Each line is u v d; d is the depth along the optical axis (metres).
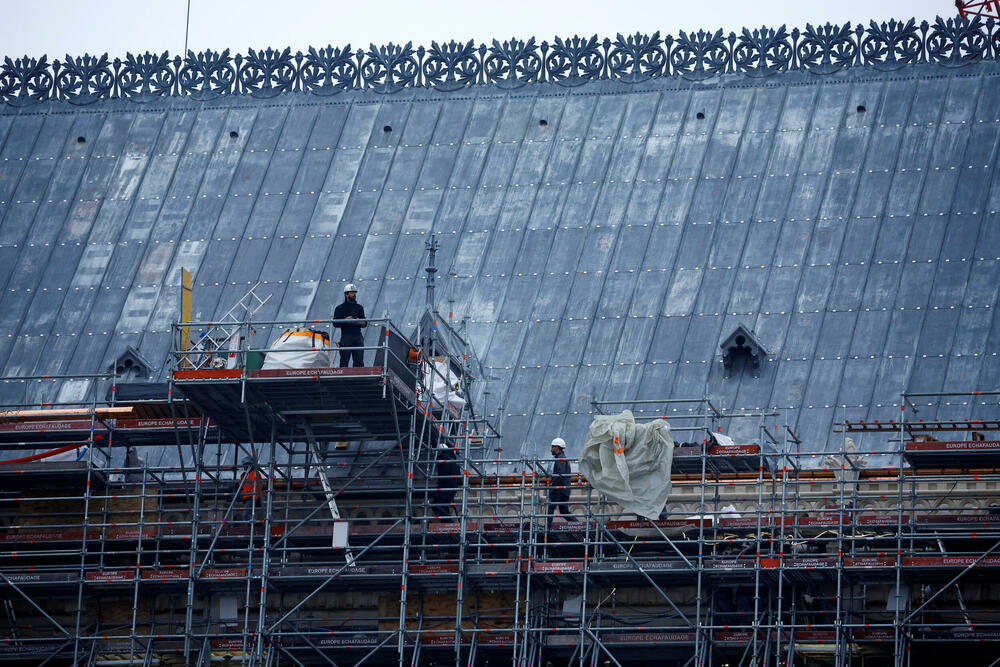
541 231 92.94
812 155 93.12
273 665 78.69
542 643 77.31
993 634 73.31
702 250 90.44
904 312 86.19
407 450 82.56
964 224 88.81
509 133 97.69
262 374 77.56
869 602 77.50
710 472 79.94
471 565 78.31
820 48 97.44
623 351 87.38
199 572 79.50
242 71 102.94
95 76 104.19
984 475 77.75
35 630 83.19
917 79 95.38
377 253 93.69
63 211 98.50
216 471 83.06
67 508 84.75
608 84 98.75
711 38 98.69
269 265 94.12
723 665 77.12
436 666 79.44
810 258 89.06
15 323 93.81
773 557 74.75
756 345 85.31
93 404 82.56
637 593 79.12
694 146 94.81
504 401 86.31
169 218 97.25
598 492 78.81
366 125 99.81
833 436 82.31
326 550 81.31
